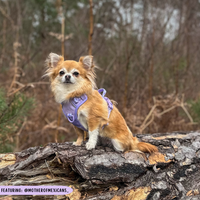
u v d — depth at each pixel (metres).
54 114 6.14
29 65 6.98
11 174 2.53
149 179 2.53
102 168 2.41
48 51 7.85
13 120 3.38
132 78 6.44
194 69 7.65
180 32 6.71
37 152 2.65
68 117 2.69
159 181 2.53
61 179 2.54
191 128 5.49
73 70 2.65
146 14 6.44
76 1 10.42
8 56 7.74
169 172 2.64
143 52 6.76
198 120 5.34
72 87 2.62
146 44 6.67
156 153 2.76
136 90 6.00
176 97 5.15
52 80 2.85
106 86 6.84
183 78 6.96
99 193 2.46
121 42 6.69
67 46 9.27
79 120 2.67
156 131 5.22
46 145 2.84
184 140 3.13
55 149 2.68
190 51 8.09
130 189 2.45
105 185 2.48
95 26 6.93
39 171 2.58
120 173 2.44
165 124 5.48
